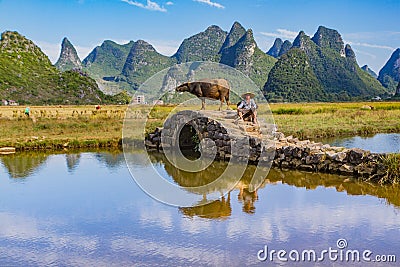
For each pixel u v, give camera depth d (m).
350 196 8.41
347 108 35.19
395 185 9.17
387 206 7.67
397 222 6.79
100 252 5.80
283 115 27.05
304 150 11.02
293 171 10.90
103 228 6.77
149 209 7.76
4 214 7.61
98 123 22.23
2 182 10.27
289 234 6.33
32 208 7.96
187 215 7.36
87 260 5.55
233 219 7.09
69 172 11.51
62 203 8.27
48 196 8.85
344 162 10.30
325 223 6.79
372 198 8.24
